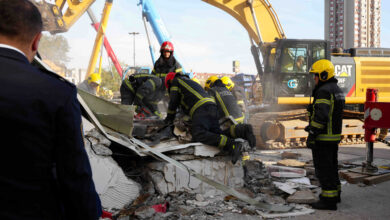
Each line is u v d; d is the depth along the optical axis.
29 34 1.33
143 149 3.96
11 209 1.18
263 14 11.30
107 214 2.49
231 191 3.82
